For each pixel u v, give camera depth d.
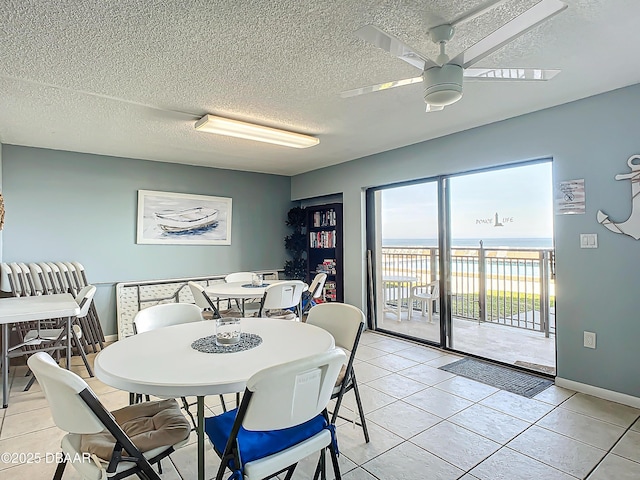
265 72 2.40
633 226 2.66
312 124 3.47
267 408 1.24
